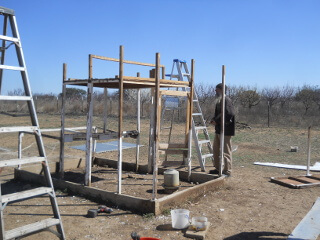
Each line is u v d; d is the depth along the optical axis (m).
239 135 15.20
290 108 25.42
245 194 5.81
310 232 4.09
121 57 5.09
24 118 22.70
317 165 8.42
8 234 3.11
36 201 5.39
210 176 6.56
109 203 5.22
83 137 6.78
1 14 3.43
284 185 6.44
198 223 4.04
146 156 9.66
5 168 7.71
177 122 20.84
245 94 25.64
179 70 7.54
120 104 5.10
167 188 5.69
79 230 4.16
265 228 4.25
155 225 4.31
